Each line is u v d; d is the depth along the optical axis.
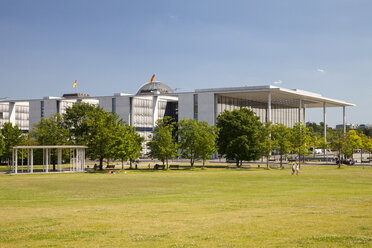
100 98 132.62
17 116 143.00
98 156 75.12
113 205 26.98
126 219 20.83
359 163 101.50
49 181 49.50
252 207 24.78
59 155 74.88
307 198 29.38
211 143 81.69
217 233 16.91
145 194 34.72
